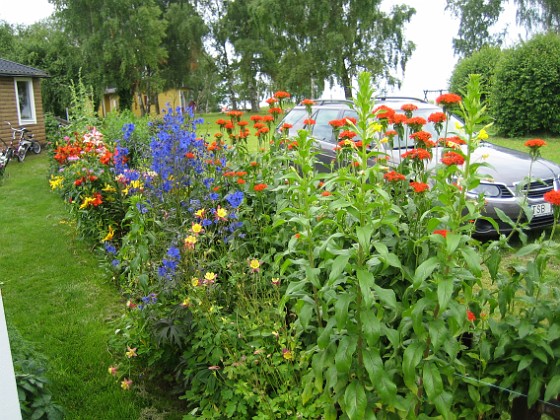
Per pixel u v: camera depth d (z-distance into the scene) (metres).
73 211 6.63
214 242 4.17
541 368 2.33
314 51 31.44
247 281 3.60
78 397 3.33
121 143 7.90
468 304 2.56
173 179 4.61
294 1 31.17
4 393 1.62
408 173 3.46
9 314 4.62
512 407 2.44
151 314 3.32
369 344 2.02
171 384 3.40
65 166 8.20
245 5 41.25
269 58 38.91
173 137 4.70
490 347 2.52
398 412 2.28
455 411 2.48
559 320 2.30
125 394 3.32
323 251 2.27
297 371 2.88
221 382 2.94
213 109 45.56
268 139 5.60
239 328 3.07
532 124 15.50
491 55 19.25
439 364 2.17
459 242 1.96
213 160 5.06
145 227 4.03
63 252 6.22
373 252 2.80
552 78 14.90
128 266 4.06
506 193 5.44
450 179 2.80
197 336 3.03
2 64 18.45
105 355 3.82
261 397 2.70
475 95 2.20
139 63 34.38
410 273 2.83
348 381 2.25
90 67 33.06
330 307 2.66
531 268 2.46
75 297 4.94
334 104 7.80
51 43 33.81
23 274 5.60
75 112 13.01
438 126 3.42
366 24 30.95
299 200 2.91
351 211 2.17
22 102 19.33
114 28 32.19
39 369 2.85
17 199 9.55
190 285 3.21
